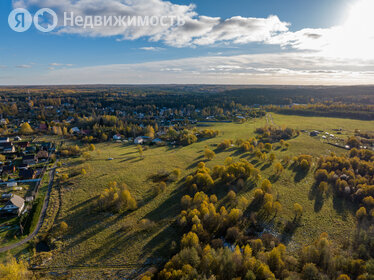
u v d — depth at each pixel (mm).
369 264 43625
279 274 44594
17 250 52688
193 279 40281
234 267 44219
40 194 78125
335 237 59656
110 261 50688
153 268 47844
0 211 64812
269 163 107062
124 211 68812
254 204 72938
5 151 118375
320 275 43031
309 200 76375
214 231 59875
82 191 80375
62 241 56469
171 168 103438
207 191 80000
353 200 74312
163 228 61562
